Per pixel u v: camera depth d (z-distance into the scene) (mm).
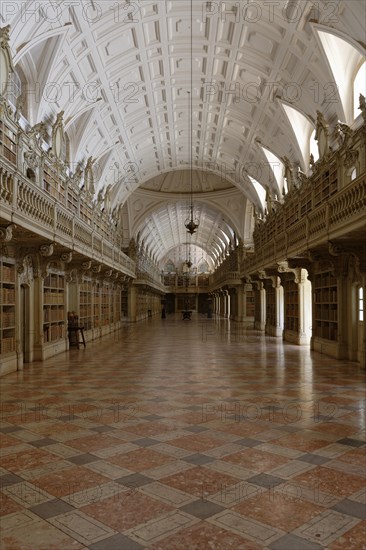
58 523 3375
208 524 3340
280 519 3418
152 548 3016
